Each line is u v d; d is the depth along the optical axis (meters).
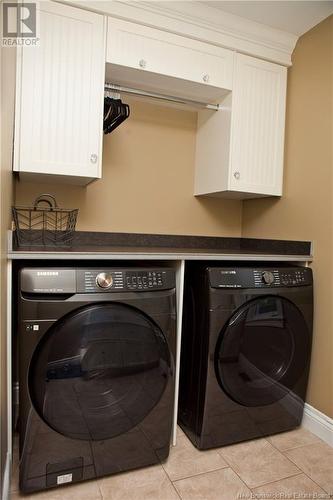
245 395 1.74
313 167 1.97
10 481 1.37
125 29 1.76
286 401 1.86
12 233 1.58
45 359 1.32
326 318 1.86
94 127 1.74
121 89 1.88
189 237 2.45
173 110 2.35
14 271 1.48
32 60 1.62
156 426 1.55
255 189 2.12
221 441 1.72
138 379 1.48
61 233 1.88
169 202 2.37
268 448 1.75
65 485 1.44
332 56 1.86
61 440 1.39
